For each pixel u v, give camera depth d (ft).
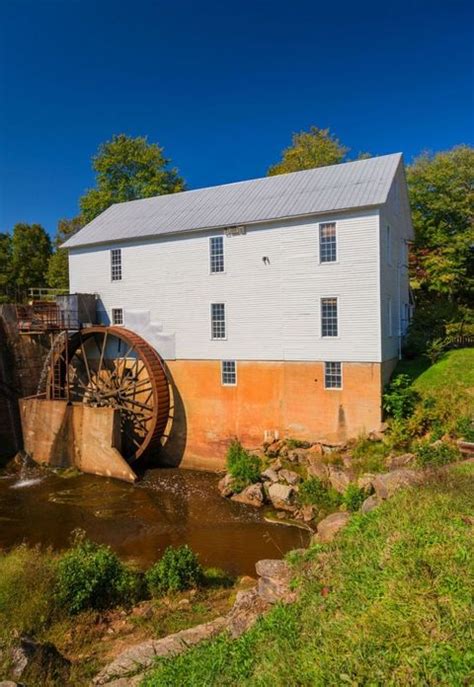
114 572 32.22
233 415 67.97
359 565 20.31
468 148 96.07
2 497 60.64
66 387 76.07
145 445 69.31
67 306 77.61
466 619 14.89
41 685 21.63
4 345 79.05
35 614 28.04
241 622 21.65
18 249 153.79
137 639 26.32
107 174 120.26
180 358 72.13
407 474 32.53
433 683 12.89
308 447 61.16
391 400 57.06
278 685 14.51
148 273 74.64
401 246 76.18
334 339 60.34
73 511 55.36
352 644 15.10
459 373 61.05
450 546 19.44
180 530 49.11
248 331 66.39
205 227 67.82
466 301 98.73
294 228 62.49
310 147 133.69
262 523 49.96
